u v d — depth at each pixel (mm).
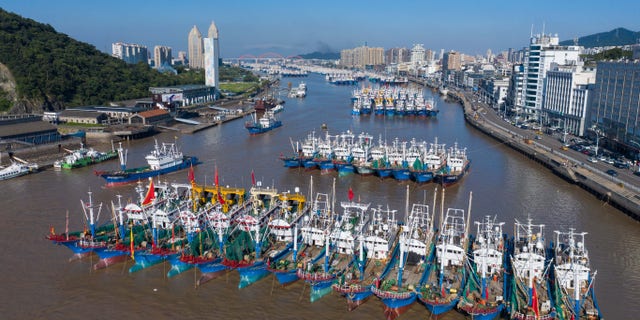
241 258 99938
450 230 104625
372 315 88812
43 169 186500
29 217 132875
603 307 89188
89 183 168500
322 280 93062
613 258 109312
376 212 139000
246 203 130125
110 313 88875
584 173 168375
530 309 83438
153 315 88312
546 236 122688
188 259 98562
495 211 140750
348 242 106062
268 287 97875
